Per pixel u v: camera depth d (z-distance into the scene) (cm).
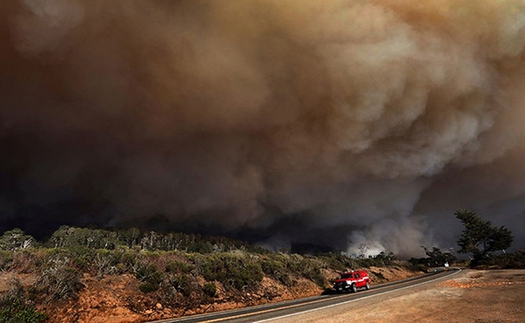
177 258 2055
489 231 5572
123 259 1792
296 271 2661
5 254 1551
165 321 1260
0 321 1048
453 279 2403
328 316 1045
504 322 779
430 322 835
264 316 1166
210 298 1717
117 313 1338
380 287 2312
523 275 2314
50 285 1305
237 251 2773
